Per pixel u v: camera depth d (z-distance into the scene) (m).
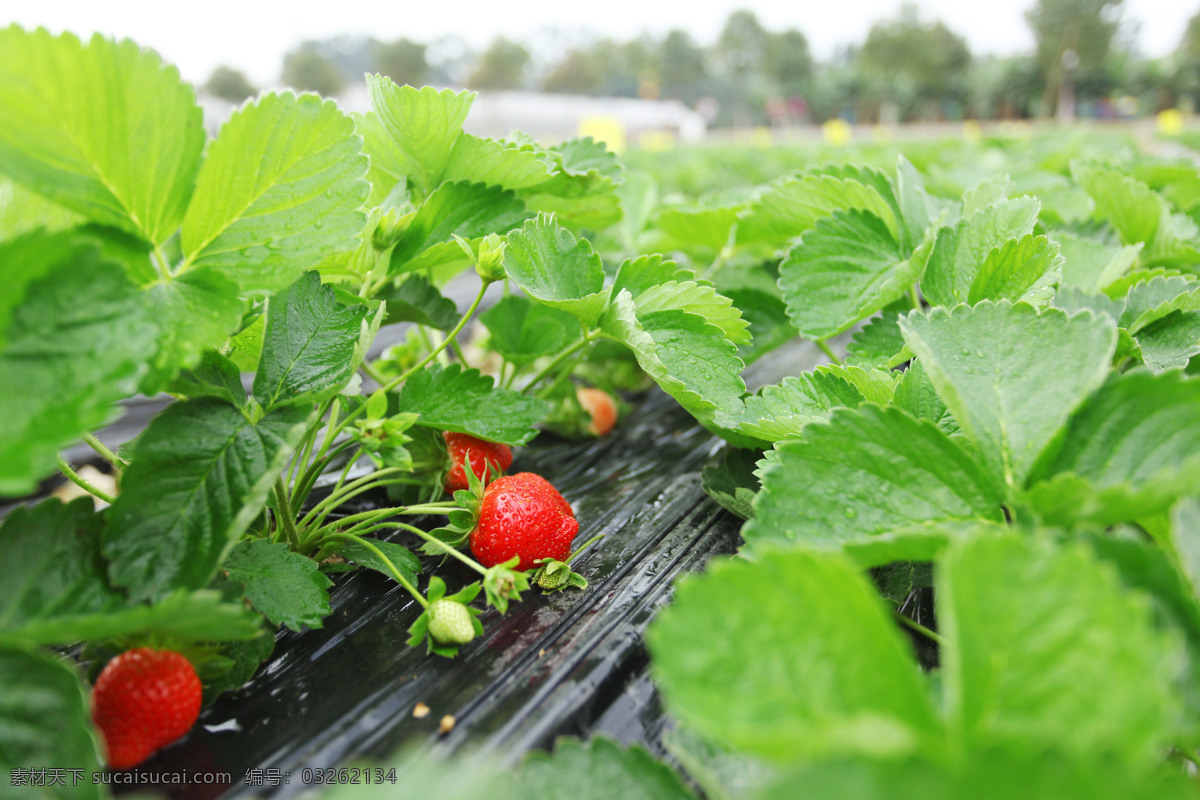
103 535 1.05
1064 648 0.70
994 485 1.14
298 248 1.23
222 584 1.17
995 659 0.71
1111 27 60.62
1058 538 1.01
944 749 0.62
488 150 1.93
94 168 1.04
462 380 1.72
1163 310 1.61
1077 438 1.10
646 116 68.38
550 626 1.45
